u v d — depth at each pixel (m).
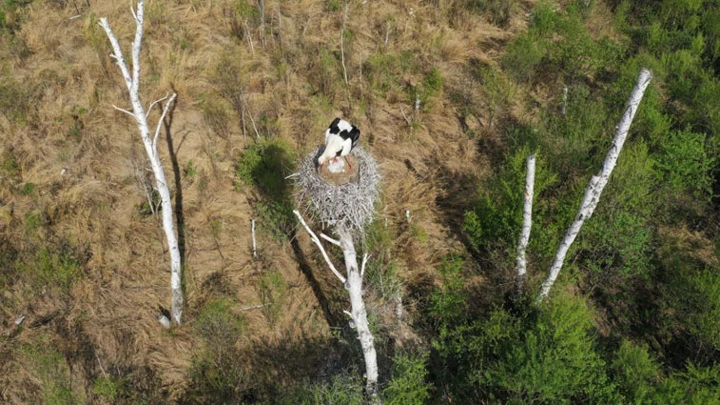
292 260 12.53
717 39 18.36
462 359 11.51
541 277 12.66
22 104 14.11
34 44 15.85
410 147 15.10
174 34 16.58
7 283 11.22
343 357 11.37
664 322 12.39
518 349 10.12
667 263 13.34
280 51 16.48
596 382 10.23
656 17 19.70
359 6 18.67
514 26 19.23
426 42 17.77
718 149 15.07
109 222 12.39
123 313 11.27
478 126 15.98
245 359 11.02
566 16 18.84
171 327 11.21
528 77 17.06
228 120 14.62
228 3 17.80
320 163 7.87
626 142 15.11
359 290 9.02
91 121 14.09
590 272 13.18
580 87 16.56
